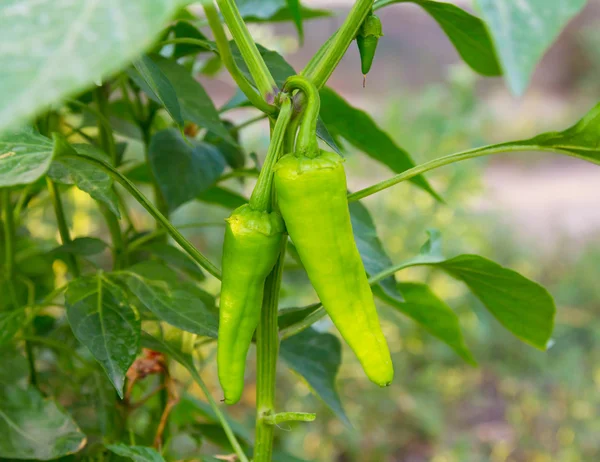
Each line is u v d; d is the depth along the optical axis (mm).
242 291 568
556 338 2576
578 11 405
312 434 2090
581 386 2375
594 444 2207
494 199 3006
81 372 809
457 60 5414
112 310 639
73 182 592
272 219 563
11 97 382
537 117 5289
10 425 653
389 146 758
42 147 571
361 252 729
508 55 398
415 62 5398
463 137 2385
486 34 720
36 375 773
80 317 631
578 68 5953
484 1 410
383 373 573
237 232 559
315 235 550
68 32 405
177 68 689
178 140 752
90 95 781
